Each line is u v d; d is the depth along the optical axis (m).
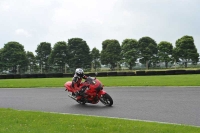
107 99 11.07
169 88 15.81
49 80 23.56
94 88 10.90
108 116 9.03
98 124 7.43
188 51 59.72
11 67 60.00
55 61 60.19
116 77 25.70
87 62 61.94
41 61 65.00
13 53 59.69
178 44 60.62
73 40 61.50
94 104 11.44
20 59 59.94
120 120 8.03
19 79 26.33
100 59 64.00
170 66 56.91
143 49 61.19
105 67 63.62
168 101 11.59
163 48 60.66
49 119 8.18
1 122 7.82
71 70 58.78
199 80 19.27
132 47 61.38
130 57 60.34
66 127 7.14
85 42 62.19
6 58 60.34
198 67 48.28
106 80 21.86
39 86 18.72
